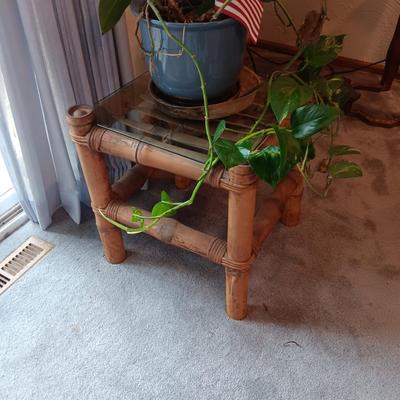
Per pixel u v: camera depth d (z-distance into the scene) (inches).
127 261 50.4
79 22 45.1
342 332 43.0
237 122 38.3
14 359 41.4
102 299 46.5
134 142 37.2
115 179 58.1
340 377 39.6
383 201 57.3
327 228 53.6
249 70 43.1
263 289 47.0
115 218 43.9
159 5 35.5
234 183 33.0
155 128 38.6
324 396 38.4
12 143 46.4
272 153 31.0
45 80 43.7
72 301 46.3
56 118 47.0
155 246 51.9
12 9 39.1
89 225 54.9
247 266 39.4
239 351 41.7
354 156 63.7
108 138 38.0
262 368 40.4
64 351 42.0
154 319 44.6
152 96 40.5
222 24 33.0
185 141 37.0
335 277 48.0
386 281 47.6
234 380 39.6
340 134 68.2
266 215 43.4
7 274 49.2
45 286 47.9
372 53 79.6
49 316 44.9
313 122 31.4
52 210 56.0
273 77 38.6
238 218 35.4
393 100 74.0
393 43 69.6
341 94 48.9
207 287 47.4
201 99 38.5
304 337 42.6
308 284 47.4
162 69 36.6
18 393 39.1
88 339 42.9
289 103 32.7
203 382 39.5
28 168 47.6
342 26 78.5
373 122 69.3
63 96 46.0
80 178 54.2
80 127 38.4
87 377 40.1
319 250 50.9
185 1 37.8
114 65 49.6
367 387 38.9
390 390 38.7
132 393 38.9
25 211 53.4
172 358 41.3
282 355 41.3
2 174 56.4
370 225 54.0
